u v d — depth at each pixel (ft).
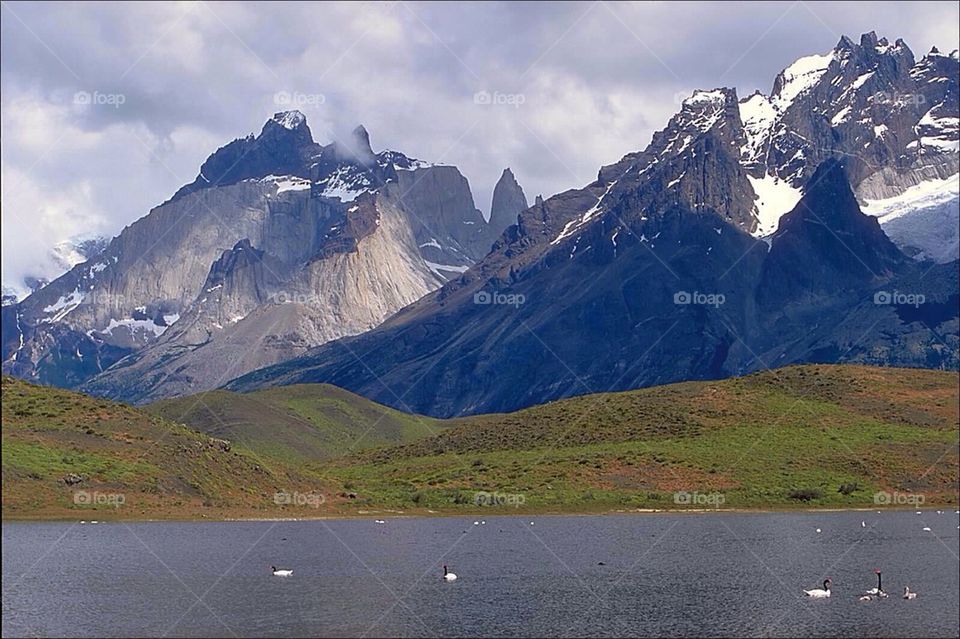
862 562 467.93
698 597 383.86
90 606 354.74
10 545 471.62
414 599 373.40
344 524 592.60
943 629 338.95
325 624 333.83
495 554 483.92
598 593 388.78
